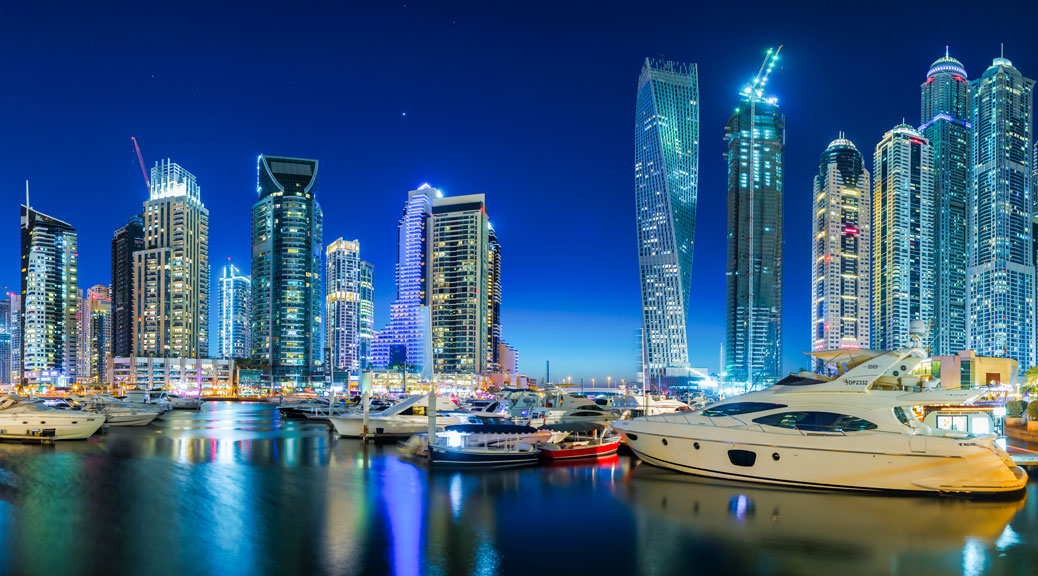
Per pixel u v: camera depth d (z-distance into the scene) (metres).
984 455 31.20
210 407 147.12
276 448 51.84
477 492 33.91
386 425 57.75
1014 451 41.44
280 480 37.22
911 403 33.28
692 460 37.22
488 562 22.67
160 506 30.39
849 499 31.38
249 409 133.75
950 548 24.00
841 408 33.94
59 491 33.69
